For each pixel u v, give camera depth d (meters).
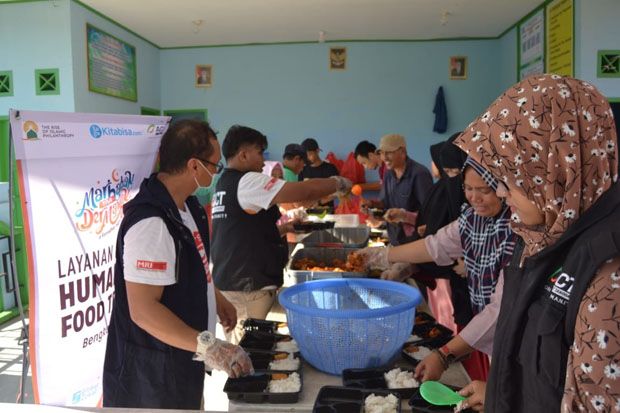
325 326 1.32
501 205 1.43
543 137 0.76
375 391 1.22
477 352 1.93
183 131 1.43
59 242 1.36
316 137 7.52
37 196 1.28
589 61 4.87
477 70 7.27
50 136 1.30
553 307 0.76
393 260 1.92
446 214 2.33
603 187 0.75
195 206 1.67
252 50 7.52
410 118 7.39
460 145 0.84
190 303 1.43
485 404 0.90
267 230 2.18
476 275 1.55
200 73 7.61
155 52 7.51
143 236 1.30
